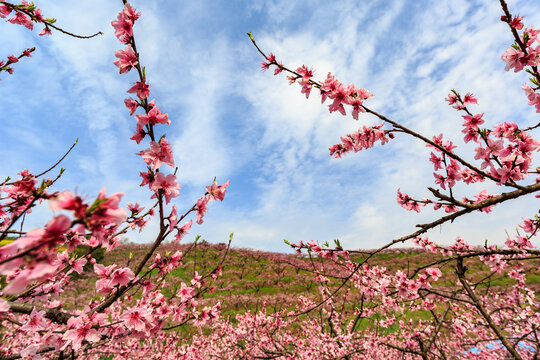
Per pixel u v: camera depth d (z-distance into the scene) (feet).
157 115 5.95
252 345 20.86
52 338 7.32
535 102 8.64
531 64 7.70
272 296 56.34
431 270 10.62
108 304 7.70
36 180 7.77
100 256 70.49
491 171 8.52
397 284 10.96
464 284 11.72
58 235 3.12
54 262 7.91
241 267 87.04
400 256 83.46
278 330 23.56
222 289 67.10
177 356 17.56
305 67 9.72
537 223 11.04
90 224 3.15
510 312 17.95
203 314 11.05
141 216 9.12
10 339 15.35
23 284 2.90
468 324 18.08
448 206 12.57
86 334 7.27
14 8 10.82
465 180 10.64
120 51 5.83
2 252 2.99
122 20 5.86
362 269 14.85
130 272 7.46
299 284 65.82
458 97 9.82
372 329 27.50
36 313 7.30
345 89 8.73
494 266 13.71
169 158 6.19
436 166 10.37
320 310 21.62
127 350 14.28
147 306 8.41
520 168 8.15
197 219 7.36
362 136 10.02
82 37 12.40
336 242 12.48
